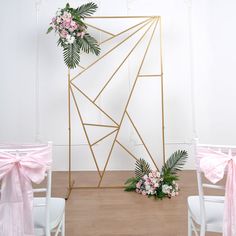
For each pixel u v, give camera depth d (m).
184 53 3.86
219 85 3.86
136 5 3.86
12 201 1.23
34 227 1.34
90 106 3.88
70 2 3.86
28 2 3.87
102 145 3.89
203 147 1.26
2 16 3.87
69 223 2.30
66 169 3.93
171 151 3.87
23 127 3.90
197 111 3.87
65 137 3.92
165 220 2.35
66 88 3.89
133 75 3.86
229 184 1.21
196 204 1.57
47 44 3.88
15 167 1.22
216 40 3.84
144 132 3.87
